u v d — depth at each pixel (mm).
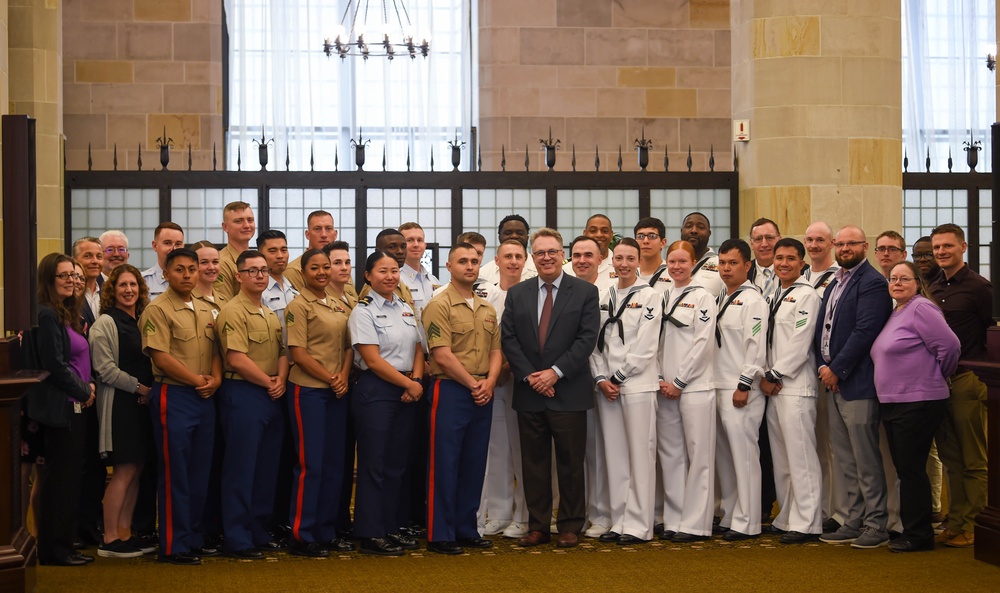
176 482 6336
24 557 5445
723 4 15602
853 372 6773
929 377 6516
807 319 6949
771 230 8008
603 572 6105
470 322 6723
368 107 16891
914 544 6582
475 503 6793
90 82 14781
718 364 7121
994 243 6371
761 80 10031
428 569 6191
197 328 6422
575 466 6789
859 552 6590
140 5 14859
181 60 14930
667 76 15523
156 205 10156
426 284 7934
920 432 6535
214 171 10188
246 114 16547
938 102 17844
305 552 6527
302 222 10258
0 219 5867
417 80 16891
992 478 6297
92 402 6594
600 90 15430
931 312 6523
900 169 10156
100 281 7961
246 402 6453
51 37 9734
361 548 6672
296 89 16672
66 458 6211
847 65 9961
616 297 7070
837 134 9953
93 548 6812
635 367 6875
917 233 11406
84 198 10078
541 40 15352
